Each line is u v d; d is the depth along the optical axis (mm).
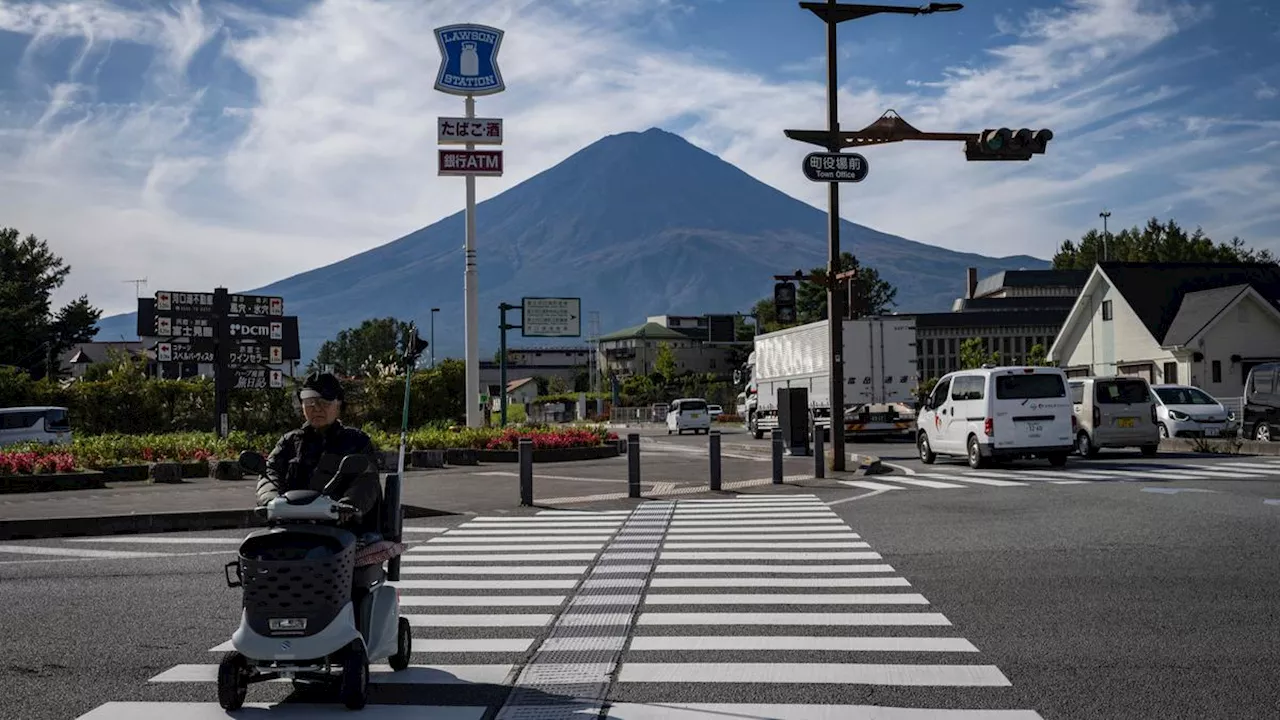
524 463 16812
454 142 34906
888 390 35812
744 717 5289
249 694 5941
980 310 109250
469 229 34594
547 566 10461
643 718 5301
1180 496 15367
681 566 10258
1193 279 47812
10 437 32531
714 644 6938
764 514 14703
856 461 23766
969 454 22391
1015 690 5711
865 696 5637
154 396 36312
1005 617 7570
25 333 66750
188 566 10766
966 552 10656
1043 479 18969
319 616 5410
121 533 14031
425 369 40562
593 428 33031
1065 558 10094
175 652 6926
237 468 23719
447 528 13898
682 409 57719
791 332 39625
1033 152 20781
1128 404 24109
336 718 5402
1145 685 5777
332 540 5527
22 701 5750
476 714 5441
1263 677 5910
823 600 8352
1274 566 9461
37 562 11188
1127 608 7785
